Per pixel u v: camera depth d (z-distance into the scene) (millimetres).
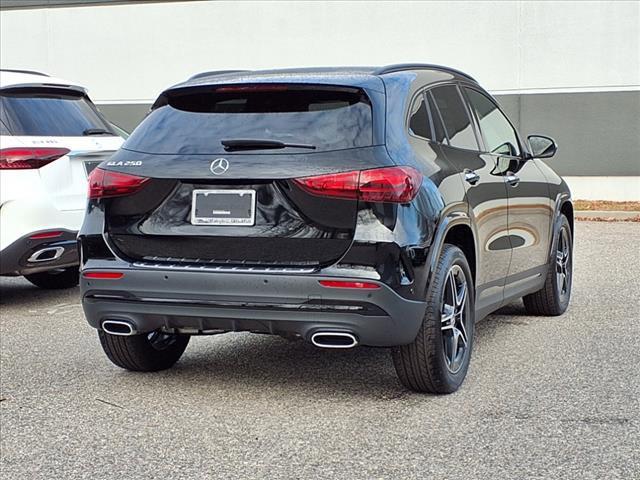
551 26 15602
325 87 4930
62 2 18250
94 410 5027
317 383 5461
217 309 4793
